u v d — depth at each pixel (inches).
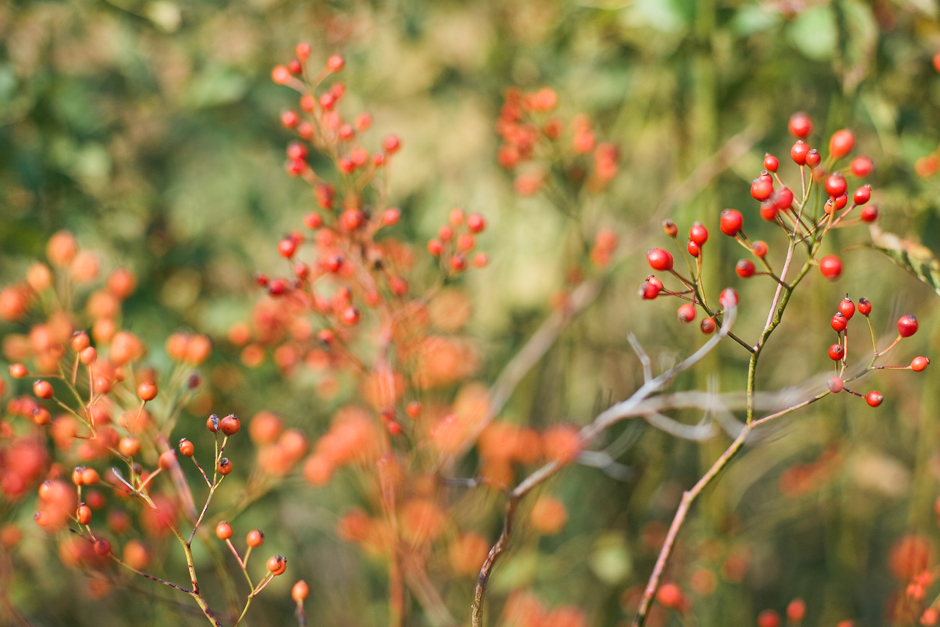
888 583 64.6
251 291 53.8
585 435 40.8
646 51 54.4
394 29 61.7
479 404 45.4
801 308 60.3
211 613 37.1
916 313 57.7
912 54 46.9
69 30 53.1
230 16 57.9
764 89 50.1
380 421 42.4
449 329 47.2
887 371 56.4
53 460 42.2
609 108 59.0
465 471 52.7
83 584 48.2
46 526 37.6
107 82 53.0
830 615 57.0
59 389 44.4
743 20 45.2
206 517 46.3
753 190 36.3
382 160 42.8
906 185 44.3
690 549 52.4
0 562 40.5
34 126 47.3
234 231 57.5
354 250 42.9
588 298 49.6
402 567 42.6
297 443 41.6
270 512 51.7
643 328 65.5
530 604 48.5
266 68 56.3
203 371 47.2
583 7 49.5
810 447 67.5
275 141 53.6
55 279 46.4
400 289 42.7
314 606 57.1
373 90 63.9
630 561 50.4
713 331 37.3
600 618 51.9
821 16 44.1
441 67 64.6
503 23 63.1
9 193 48.2
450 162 67.8
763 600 65.1
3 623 40.4
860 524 61.4
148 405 41.7
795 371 66.4
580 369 66.1
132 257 50.9
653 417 43.1
